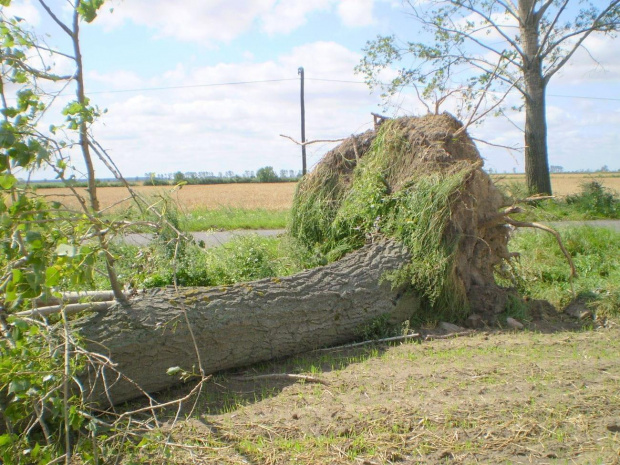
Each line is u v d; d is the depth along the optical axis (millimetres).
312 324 5707
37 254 2912
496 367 5137
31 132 3053
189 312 4766
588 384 4711
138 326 4441
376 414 4164
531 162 21891
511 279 7965
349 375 5074
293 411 4316
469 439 3807
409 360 5492
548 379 4812
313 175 8828
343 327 6016
